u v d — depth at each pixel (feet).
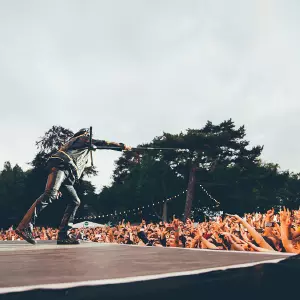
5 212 237.04
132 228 71.31
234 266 9.49
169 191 206.80
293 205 254.88
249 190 187.32
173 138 181.27
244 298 8.41
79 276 8.22
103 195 252.83
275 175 186.60
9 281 7.44
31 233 24.54
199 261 11.60
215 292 7.95
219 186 185.47
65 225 26.00
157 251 17.99
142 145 217.56
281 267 9.73
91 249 20.07
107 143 26.55
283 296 9.02
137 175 218.18
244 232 48.78
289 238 44.21
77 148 25.64
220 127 191.83
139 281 7.55
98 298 6.55
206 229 55.67
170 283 7.82
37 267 10.53
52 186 24.40
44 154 191.72
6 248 20.43
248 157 188.55
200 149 179.42
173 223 61.05
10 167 283.18
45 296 6.37
